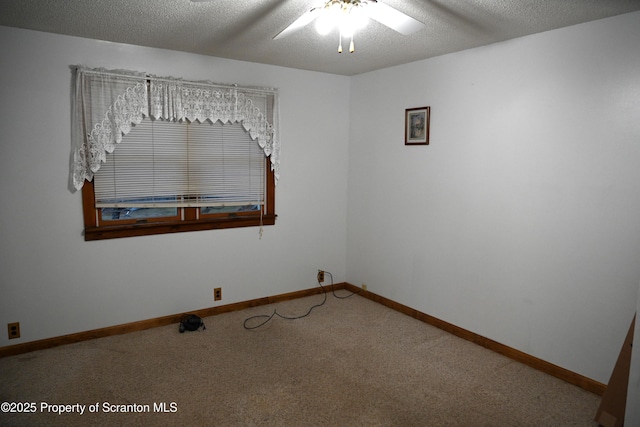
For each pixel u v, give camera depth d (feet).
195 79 11.39
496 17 8.10
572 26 8.51
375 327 11.80
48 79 9.64
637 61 7.66
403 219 12.69
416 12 7.92
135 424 7.39
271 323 11.98
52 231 10.03
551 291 9.21
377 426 7.43
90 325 10.71
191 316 11.64
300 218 13.88
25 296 9.86
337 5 6.50
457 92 10.84
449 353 10.28
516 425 7.53
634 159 7.80
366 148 13.88
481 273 10.61
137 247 11.14
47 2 7.59
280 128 12.98
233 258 12.71
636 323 6.07
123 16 8.32
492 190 10.21
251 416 7.66
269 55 11.39
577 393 8.59
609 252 8.25
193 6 7.72
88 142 10.12
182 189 11.63
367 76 13.61
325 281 14.75
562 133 8.80
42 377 8.87
